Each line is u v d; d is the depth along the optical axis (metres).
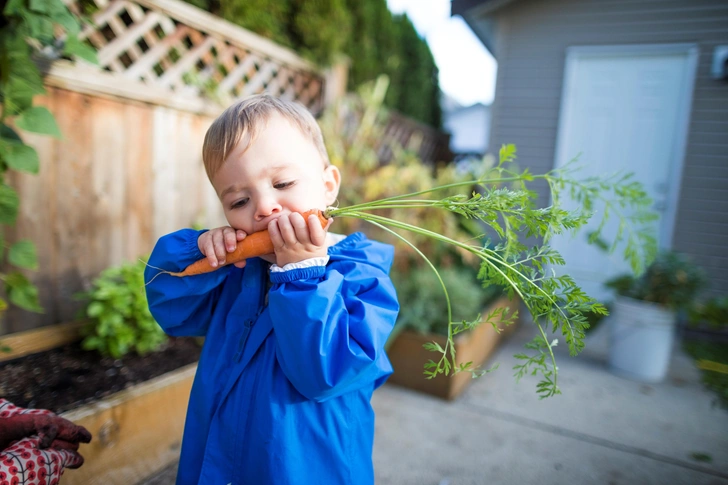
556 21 5.21
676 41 4.81
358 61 6.47
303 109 1.33
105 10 2.72
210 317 1.38
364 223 3.79
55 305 2.52
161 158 2.96
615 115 5.12
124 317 2.43
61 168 2.48
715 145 4.75
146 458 2.09
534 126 5.40
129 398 2.01
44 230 2.44
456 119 16.92
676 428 2.84
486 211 1.18
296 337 1.03
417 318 3.21
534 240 5.36
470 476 2.26
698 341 4.60
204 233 1.22
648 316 3.51
